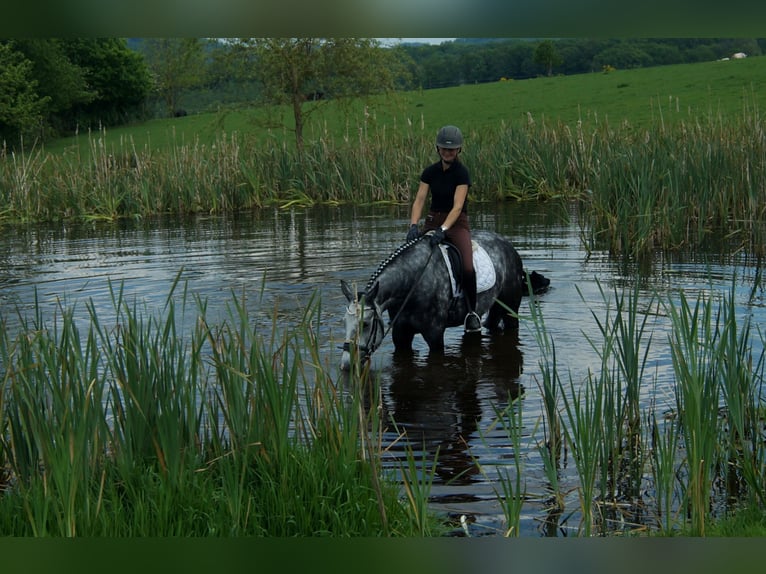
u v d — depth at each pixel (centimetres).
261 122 2725
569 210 1830
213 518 497
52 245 1619
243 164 2211
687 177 1485
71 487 481
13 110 4328
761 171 1492
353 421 550
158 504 501
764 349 649
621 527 511
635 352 638
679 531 495
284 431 545
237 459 540
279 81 2684
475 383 763
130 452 537
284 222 1836
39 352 591
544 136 2241
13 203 2069
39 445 514
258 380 556
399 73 2748
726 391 604
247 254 1406
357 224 1748
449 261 840
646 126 3003
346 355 753
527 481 573
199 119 4891
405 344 865
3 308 1045
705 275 1113
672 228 1328
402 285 809
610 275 1142
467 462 603
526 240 1466
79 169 2250
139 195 2102
